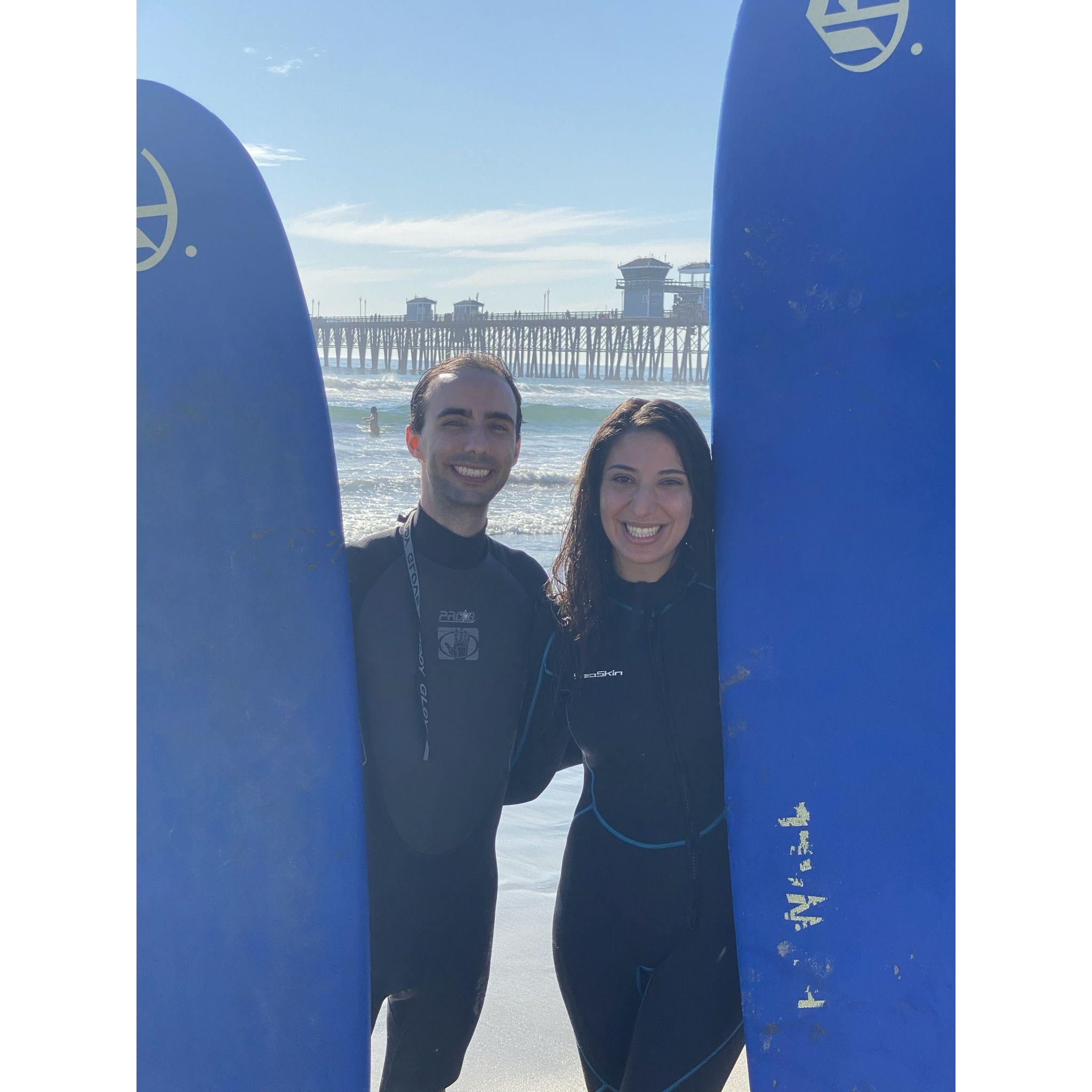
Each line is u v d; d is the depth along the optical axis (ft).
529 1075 6.83
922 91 5.90
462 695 6.25
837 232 6.04
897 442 5.99
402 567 6.45
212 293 6.42
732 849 5.81
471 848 6.32
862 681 6.01
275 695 6.40
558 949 6.03
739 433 6.13
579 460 36.35
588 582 5.86
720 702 5.88
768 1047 5.86
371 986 6.38
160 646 6.43
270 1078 6.34
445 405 6.25
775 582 6.03
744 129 6.15
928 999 5.97
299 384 6.49
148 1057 6.42
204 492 6.43
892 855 5.98
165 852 6.42
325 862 6.33
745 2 6.15
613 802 5.83
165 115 6.40
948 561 5.93
